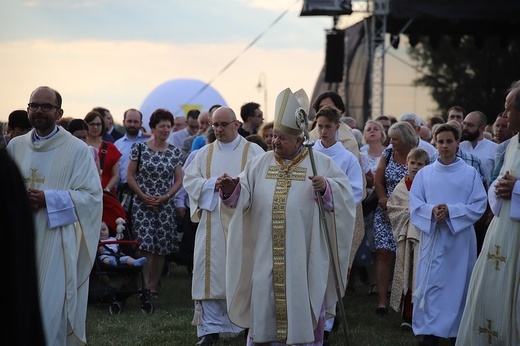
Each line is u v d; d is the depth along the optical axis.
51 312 7.40
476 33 25.83
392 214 9.80
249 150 9.44
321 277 7.24
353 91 25.61
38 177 7.61
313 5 23.17
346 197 7.33
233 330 9.08
